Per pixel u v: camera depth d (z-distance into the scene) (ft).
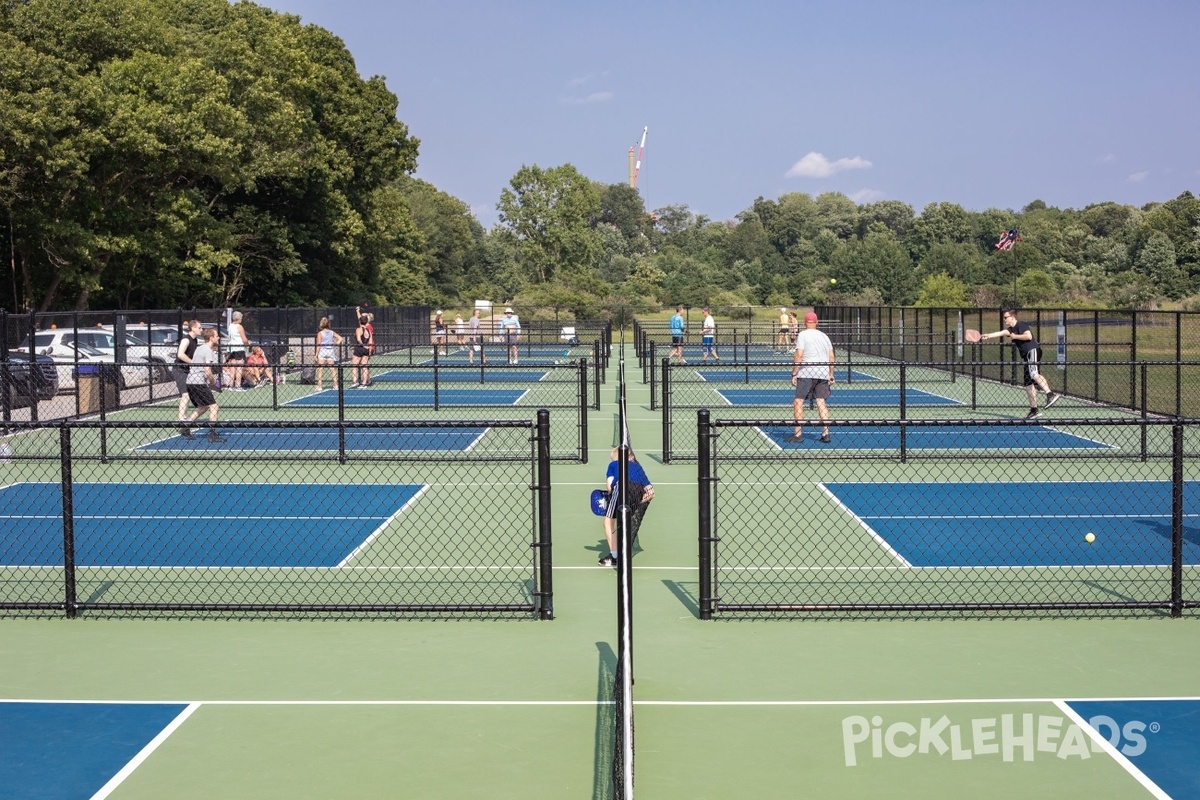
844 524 42.47
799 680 25.55
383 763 21.16
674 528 42.22
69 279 131.34
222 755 21.59
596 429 74.64
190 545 39.50
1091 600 31.76
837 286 315.17
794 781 20.24
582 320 200.03
